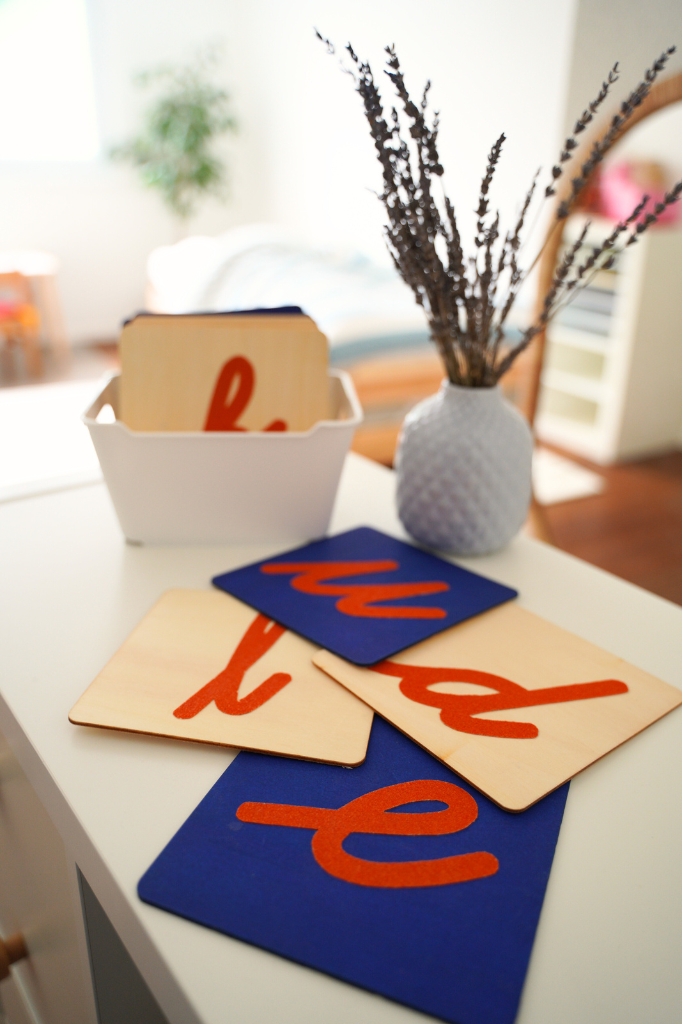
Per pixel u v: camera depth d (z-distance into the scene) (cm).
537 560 79
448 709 54
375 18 344
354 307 223
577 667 60
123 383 76
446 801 46
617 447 306
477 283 69
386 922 39
